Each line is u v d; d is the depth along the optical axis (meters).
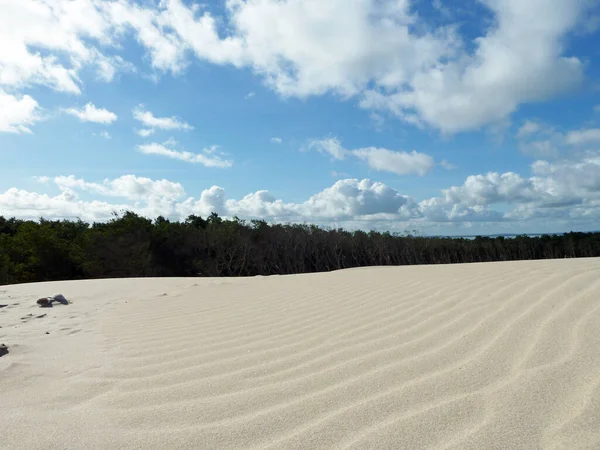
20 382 2.49
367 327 3.26
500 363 2.24
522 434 1.55
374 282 5.61
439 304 3.68
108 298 6.23
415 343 2.73
